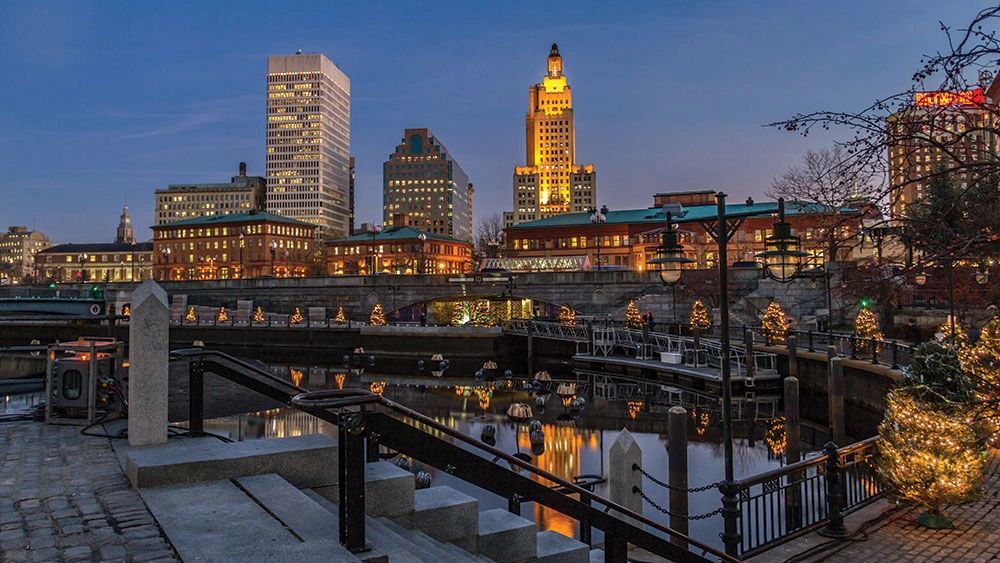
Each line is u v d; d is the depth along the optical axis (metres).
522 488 5.65
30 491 5.80
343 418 4.45
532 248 123.19
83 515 5.14
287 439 6.88
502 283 64.31
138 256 190.88
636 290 60.41
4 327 64.06
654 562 10.43
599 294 61.44
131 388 7.38
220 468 5.96
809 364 32.12
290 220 163.38
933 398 11.31
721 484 10.70
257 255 156.12
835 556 10.31
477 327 56.66
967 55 5.50
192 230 161.88
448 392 37.34
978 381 10.79
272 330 62.00
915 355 12.29
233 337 63.34
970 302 18.78
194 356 8.09
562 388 34.53
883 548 10.49
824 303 48.38
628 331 45.53
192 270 160.75
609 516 6.26
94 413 8.95
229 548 4.30
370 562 4.32
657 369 38.47
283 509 5.12
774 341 37.09
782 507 15.29
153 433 7.45
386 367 51.06
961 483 10.84
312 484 6.34
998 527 11.16
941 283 17.41
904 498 11.49
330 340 60.56
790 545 10.83
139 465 5.81
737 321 52.31
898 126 5.90
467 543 6.24
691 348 40.28
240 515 4.99
